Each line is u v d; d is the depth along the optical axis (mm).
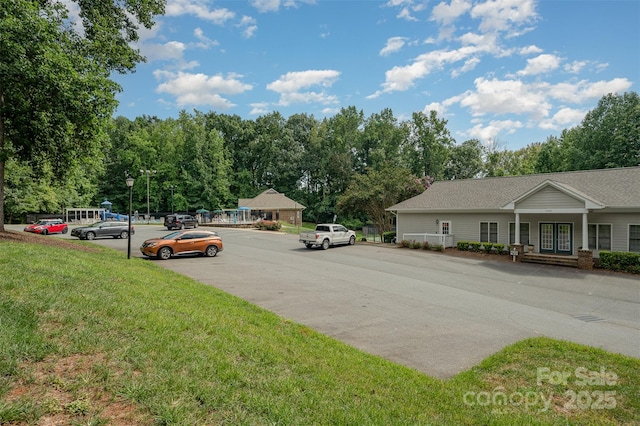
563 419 4516
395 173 36156
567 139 50344
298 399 4102
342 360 5777
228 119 76812
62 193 50750
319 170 69938
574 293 12867
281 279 13875
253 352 5340
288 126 77312
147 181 56281
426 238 25734
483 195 25219
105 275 8938
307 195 71812
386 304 10523
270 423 3486
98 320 5344
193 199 61594
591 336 8188
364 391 4723
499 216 23344
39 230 30688
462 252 23125
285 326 7504
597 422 4465
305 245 26969
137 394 3590
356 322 8641
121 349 4512
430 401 4746
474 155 61219
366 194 34625
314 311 9516
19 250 9914
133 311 6070
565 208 19062
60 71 12703
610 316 9992
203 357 4734
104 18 16750
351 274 15688
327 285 13023
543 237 21734
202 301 8383
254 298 10758
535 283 14570
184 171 60719
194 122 66250
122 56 17359
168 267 16109
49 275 7453
